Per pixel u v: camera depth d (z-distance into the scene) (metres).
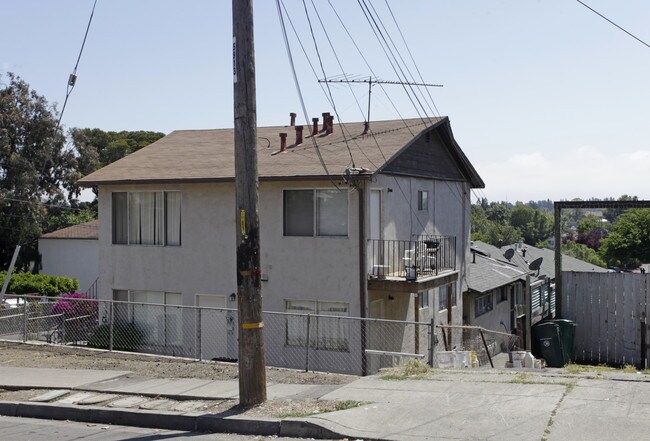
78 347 15.35
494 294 27.75
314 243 17.77
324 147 19.61
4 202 37.19
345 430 8.23
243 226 9.41
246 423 8.77
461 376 10.88
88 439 8.68
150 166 20.55
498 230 74.44
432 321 12.89
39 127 39.28
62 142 41.25
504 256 31.17
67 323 18.14
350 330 17.39
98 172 20.78
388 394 9.75
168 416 9.27
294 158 18.80
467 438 7.69
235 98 9.39
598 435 7.47
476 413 8.53
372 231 18.02
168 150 22.16
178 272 19.55
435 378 10.75
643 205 20.69
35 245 38.62
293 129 22.66
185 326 19.42
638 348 21.14
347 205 17.50
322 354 17.67
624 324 21.36
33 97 39.69
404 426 8.24
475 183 25.16
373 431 8.16
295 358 18.02
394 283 17.11
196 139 23.25
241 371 9.56
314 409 9.12
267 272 18.28
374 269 17.67
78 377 11.91
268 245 18.28
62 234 34.19
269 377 11.66
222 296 19.05
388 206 18.58
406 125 20.98
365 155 18.33
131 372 12.34
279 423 8.59
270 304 18.27
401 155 19.34
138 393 10.56
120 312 20.28
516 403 8.83
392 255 18.53
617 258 59.53
